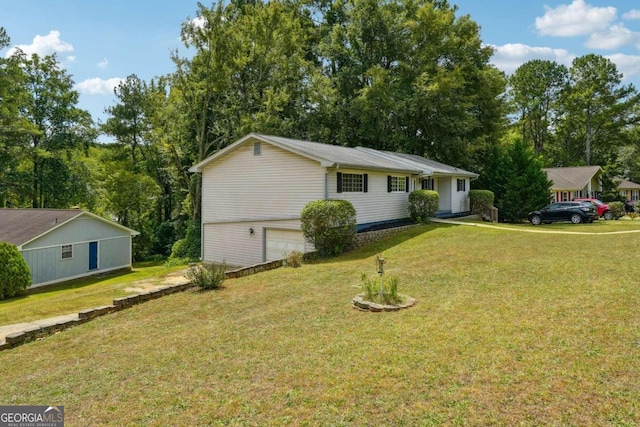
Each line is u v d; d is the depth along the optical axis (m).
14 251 16.19
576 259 10.84
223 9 25.77
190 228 26.70
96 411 4.57
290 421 4.04
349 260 13.30
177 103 27.00
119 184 30.27
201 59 25.67
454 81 29.20
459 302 7.56
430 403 4.16
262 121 26.61
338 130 32.03
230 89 28.12
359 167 16.14
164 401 4.67
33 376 5.80
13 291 15.89
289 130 28.56
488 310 6.93
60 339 7.39
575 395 4.12
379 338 6.04
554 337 5.54
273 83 28.53
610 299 7.04
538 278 8.97
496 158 30.19
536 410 3.91
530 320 6.27
